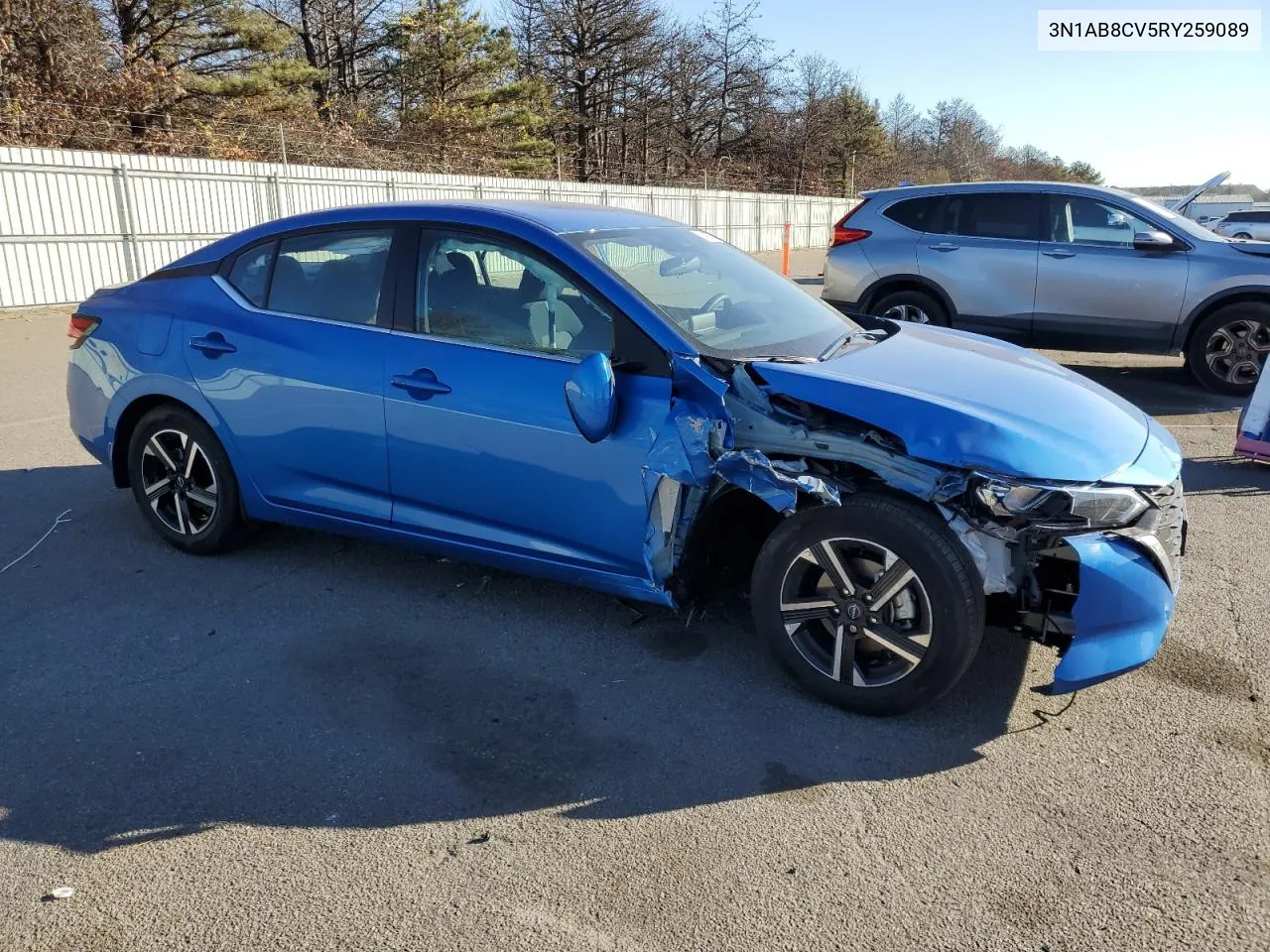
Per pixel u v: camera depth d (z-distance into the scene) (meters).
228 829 2.76
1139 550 3.09
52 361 10.61
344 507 4.19
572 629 3.99
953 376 3.55
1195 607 4.20
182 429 4.57
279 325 4.27
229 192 18.83
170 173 17.62
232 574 4.53
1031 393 3.46
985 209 8.83
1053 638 3.19
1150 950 2.31
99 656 3.75
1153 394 8.59
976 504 3.04
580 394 3.35
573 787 2.96
